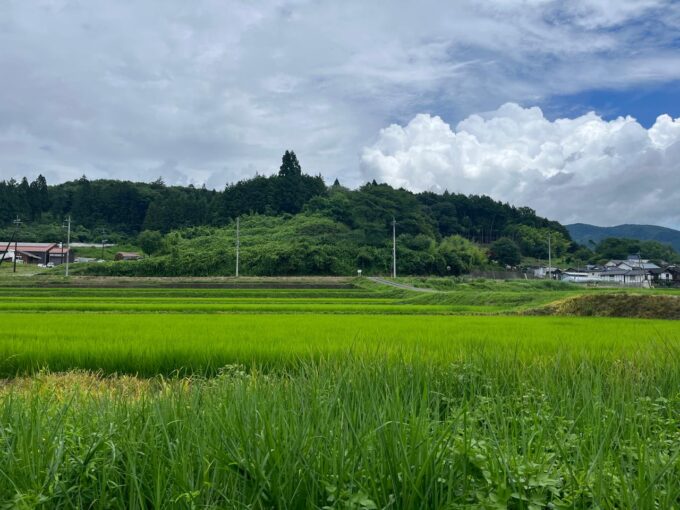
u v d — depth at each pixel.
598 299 28.17
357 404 5.08
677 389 6.81
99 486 4.18
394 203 123.75
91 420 5.09
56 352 12.26
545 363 8.22
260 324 19.12
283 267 92.19
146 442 4.41
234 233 120.44
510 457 4.11
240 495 3.94
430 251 105.50
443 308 34.03
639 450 4.11
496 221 147.50
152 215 138.62
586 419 5.18
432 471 3.88
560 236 146.25
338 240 108.25
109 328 17.56
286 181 139.62
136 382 10.38
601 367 8.21
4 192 138.75
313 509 3.70
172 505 3.71
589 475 3.86
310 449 4.11
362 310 33.56
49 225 139.62
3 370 12.14
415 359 7.65
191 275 90.88
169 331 16.48
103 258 114.56
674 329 17.30
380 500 3.79
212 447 4.21
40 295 46.59
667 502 3.58
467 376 7.43
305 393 5.39
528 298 37.88
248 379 6.37
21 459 4.17
